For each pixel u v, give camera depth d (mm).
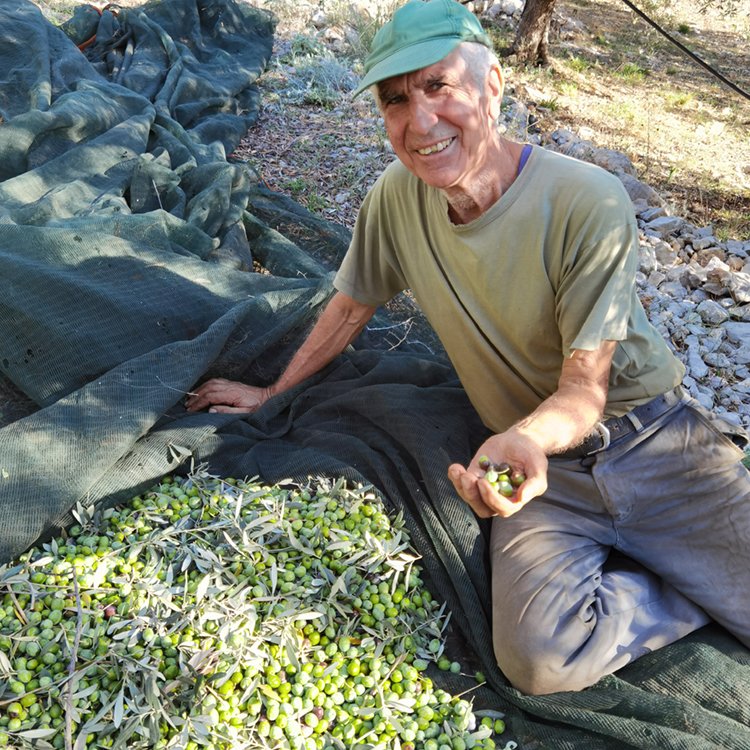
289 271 2244
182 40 3385
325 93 3516
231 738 1126
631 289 1295
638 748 1204
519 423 1211
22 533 1349
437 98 1204
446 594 1415
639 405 1406
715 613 1384
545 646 1270
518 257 1312
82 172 2260
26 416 1622
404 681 1281
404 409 1658
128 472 1479
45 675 1167
